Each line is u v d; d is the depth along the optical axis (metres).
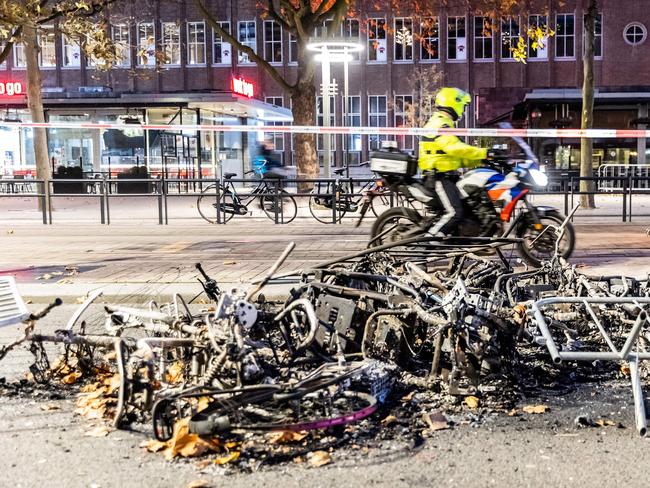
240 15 54.47
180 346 5.00
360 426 4.59
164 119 34.25
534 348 6.36
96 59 16.91
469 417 4.79
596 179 17.58
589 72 21.86
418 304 5.55
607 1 51.38
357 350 5.79
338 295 5.98
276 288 9.02
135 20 52.34
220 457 4.13
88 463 4.13
